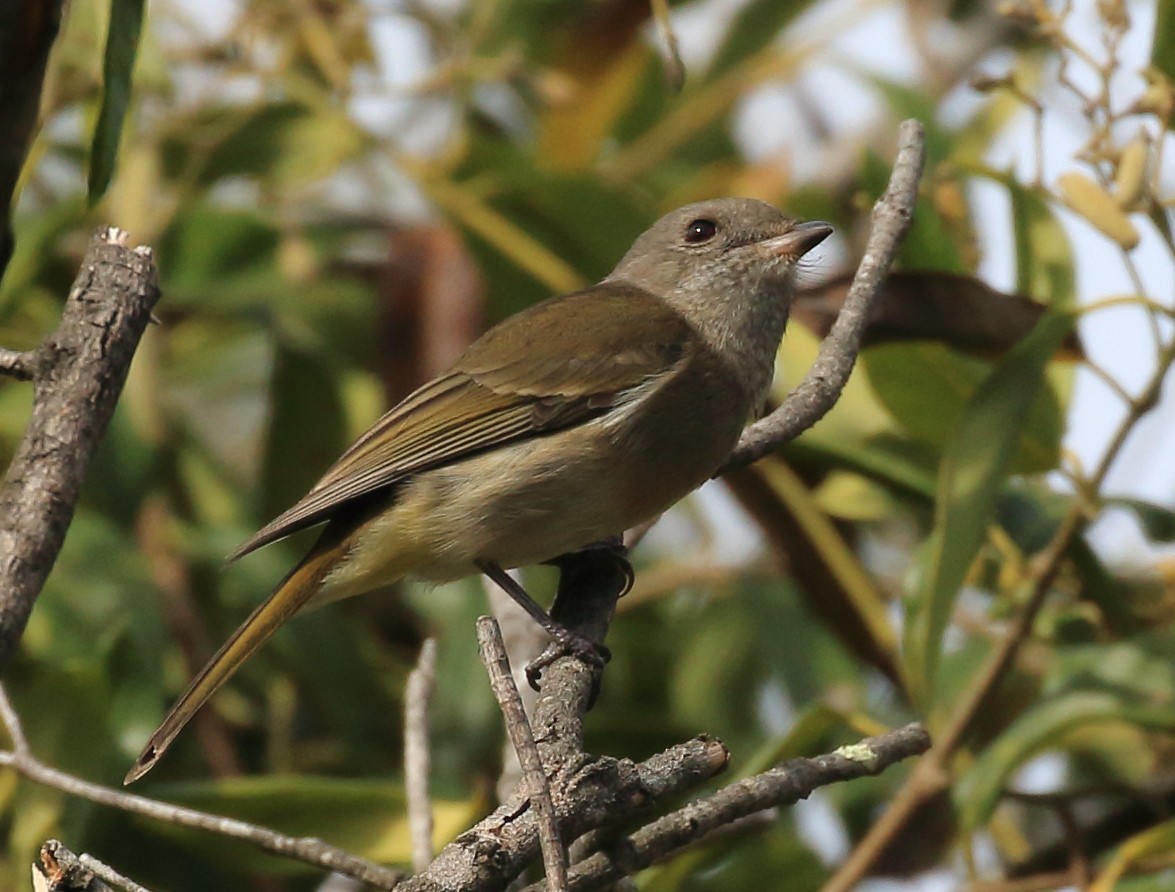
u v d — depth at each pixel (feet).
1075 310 29.43
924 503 34.19
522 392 32.12
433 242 39.04
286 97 39.22
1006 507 34.30
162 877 34.01
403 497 31.96
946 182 34.50
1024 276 33.63
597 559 32.58
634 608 40.16
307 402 40.29
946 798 34.65
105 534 34.04
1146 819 32.58
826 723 30.04
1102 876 30.04
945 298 31.53
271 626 30.91
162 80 36.81
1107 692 29.78
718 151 44.93
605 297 34.42
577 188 38.09
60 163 41.65
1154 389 29.58
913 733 22.03
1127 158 28.37
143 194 37.40
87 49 35.01
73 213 36.47
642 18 40.91
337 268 41.70
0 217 17.69
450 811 29.55
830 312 34.81
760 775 21.07
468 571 32.50
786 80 43.04
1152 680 29.91
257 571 37.55
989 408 29.78
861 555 40.29
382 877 21.94
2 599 17.92
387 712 36.42
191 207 38.96
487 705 35.86
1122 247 28.48
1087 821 37.22
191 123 38.19
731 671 39.01
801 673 37.58
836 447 34.04
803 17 43.57
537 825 18.83
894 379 32.94
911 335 31.68
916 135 30.71
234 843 29.86
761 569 39.22
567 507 31.99
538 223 38.99
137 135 37.52
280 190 39.14
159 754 28.60
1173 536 32.09
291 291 39.73
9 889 28.40
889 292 31.65
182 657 35.70
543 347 32.53
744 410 33.83
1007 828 34.96
